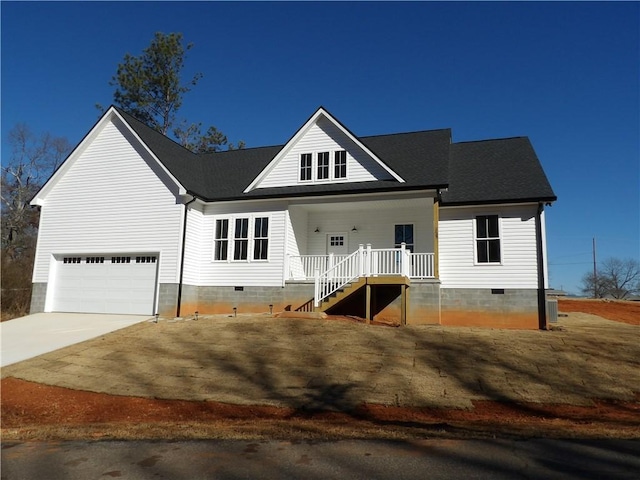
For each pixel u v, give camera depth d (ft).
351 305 61.67
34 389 35.27
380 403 29.71
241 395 31.96
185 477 16.83
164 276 63.00
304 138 67.05
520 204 58.44
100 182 69.05
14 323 59.11
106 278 66.74
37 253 70.23
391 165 63.21
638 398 30.96
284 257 62.95
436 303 56.34
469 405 29.35
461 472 16.56
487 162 67.77
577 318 75.82
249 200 65.16
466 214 60.90
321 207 65.92
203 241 67.56
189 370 37.68
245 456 18.85
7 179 136.77
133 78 114.11
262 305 62.95
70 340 48.60
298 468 17.30
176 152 76.02
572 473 16.35
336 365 37.45
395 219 65.92
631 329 54.44
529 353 40.32
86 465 18.61
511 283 57.82
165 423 26.58
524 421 26.21
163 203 65.05
